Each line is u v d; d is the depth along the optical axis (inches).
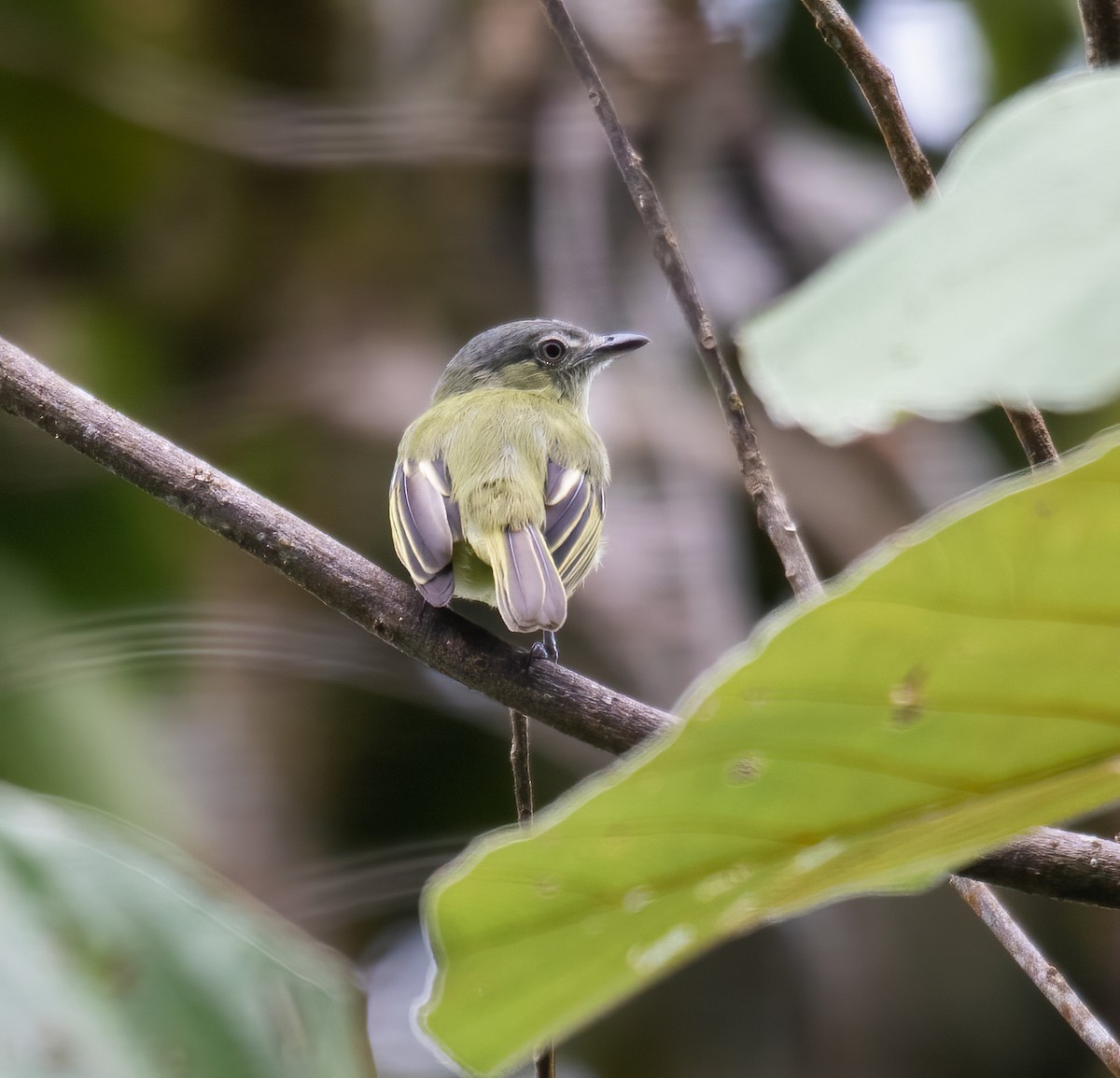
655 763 84.3
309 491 418.9
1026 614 78.4
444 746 390.6
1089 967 419.2
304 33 458.3
